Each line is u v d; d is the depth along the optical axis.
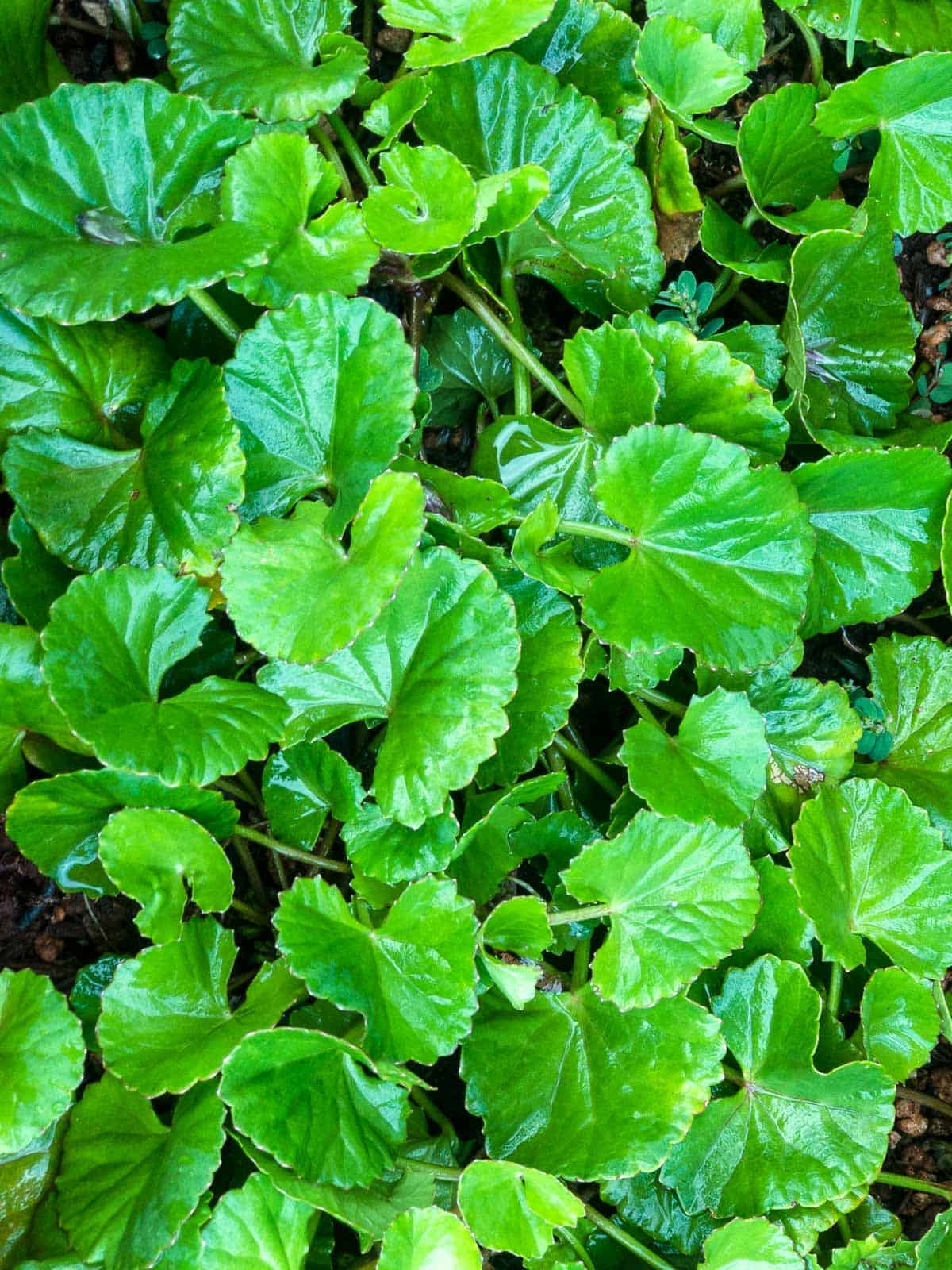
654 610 0.37
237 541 0.35
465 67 0.39
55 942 0.38
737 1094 0.38
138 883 0.35
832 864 0.39
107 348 0.37
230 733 0.35
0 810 0.36
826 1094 0.38
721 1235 0.37
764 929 0.39
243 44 0.38
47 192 0.35
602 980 0.37
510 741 0.38
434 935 0.36
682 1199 0.38
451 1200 0.37
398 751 0.36
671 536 0.38
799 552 0.38
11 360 0.36
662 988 0.37
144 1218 0.34
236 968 0.39
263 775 0.37
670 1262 0.39
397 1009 0.35
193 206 0.37
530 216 0.38
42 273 0.35
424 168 0.37
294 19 0.39
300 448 0.36
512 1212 0.35
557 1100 0.37
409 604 0.36
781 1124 0.38
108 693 0.34
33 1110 0.34
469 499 0.38
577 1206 0.35
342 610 0.34
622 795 0.39
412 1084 0.35
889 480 0.39
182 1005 0.35
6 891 0.38
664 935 0.37
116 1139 0.35
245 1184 0.35
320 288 0.36
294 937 0.35
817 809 0.39
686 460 0.37
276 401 0.36
